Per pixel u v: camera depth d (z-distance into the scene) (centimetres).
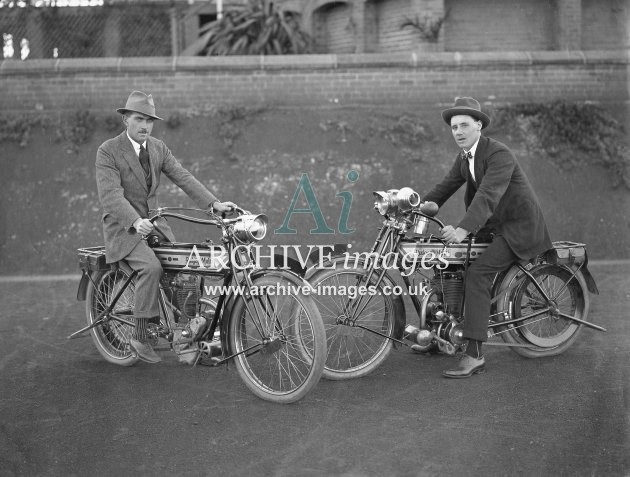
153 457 289
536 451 289
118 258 373
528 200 381
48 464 283
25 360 409
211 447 298
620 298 504
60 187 659
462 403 341
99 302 417
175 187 707
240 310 355
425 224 378
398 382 372
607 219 652
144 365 403
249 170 718
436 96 812
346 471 275
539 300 402
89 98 789
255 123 773
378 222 656
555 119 732
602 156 706
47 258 609
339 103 815
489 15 879
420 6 868
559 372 380
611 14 773
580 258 402
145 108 378
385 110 799
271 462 284
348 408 338
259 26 900
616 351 407
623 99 755
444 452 290
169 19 912
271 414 332
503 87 803
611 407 330
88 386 369
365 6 923
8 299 530
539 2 855
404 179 709
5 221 639
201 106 791
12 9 882
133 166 382
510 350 421
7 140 704
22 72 772
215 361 360
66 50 897
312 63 816
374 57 818
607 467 274
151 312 366
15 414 333
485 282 375
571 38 820
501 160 376
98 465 282
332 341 389
